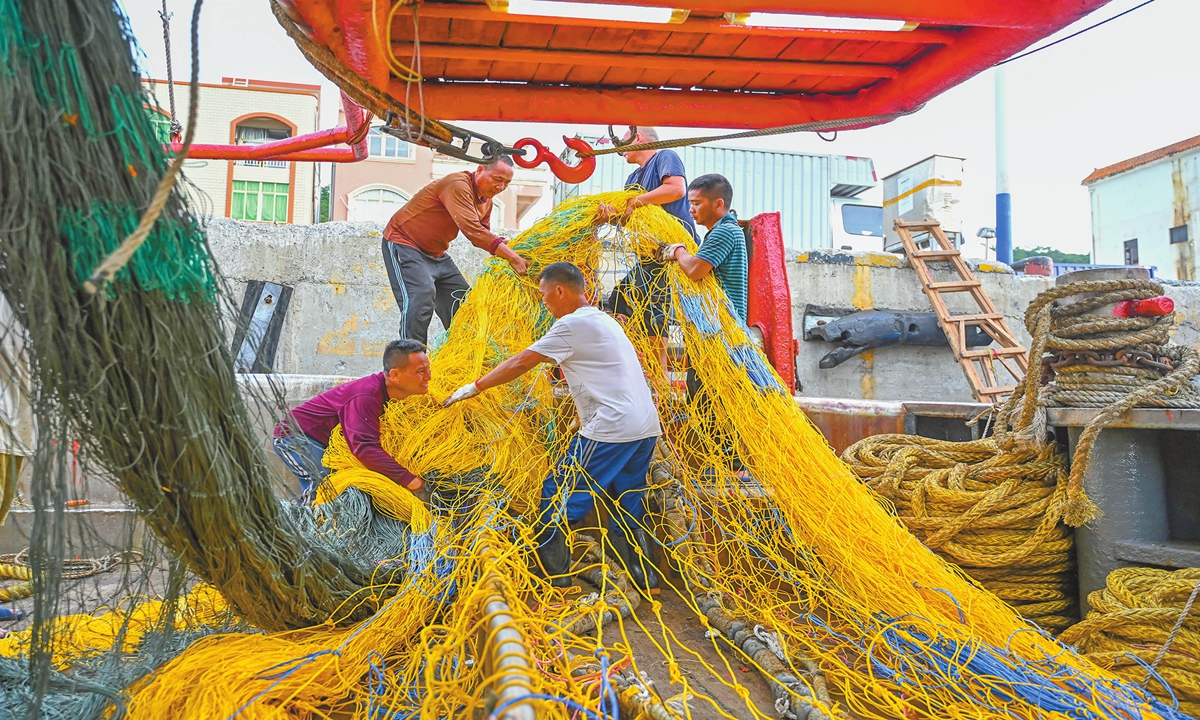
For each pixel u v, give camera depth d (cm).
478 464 378
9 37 167
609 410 343
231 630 293
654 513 390
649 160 464
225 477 225
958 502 380
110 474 211
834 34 264
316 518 338
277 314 690
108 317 190
